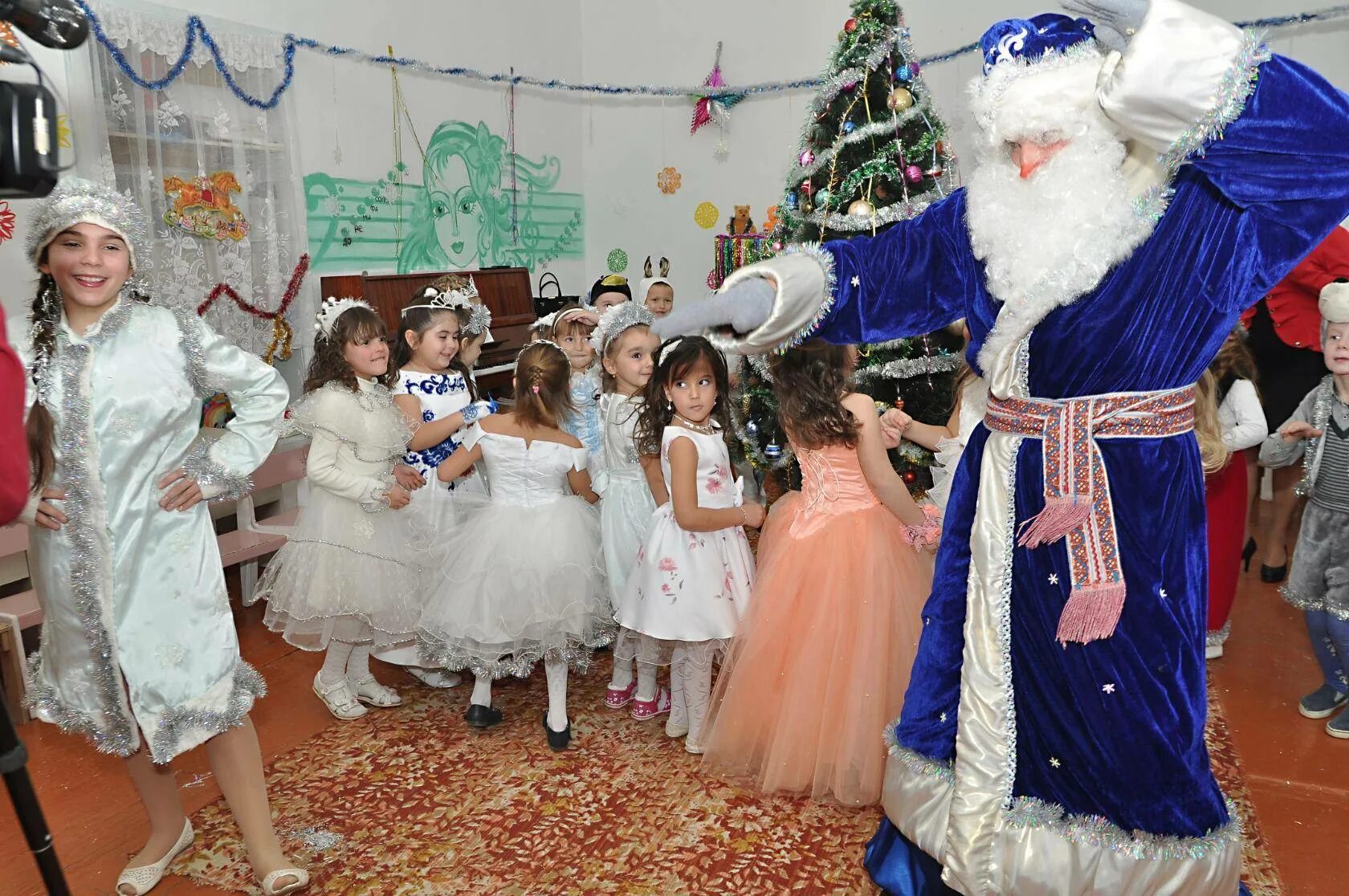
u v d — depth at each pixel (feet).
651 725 9.41
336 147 16.49
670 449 8.24
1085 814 4.93
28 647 10.43
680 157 22.43
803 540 7.92
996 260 4.88
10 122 3.60
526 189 21.56
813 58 20.74
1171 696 4.87
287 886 6.70
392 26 17.51
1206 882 4.84
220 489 6.56
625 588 8.86
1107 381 4.92
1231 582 10.60
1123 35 4.59
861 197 10.68
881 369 10.50
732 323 5.08
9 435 3.90
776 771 7.74
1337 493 8.87
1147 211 4.62
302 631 8.99
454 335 10.76
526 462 8.87
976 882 5.03
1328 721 9.32
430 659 9.18
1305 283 12.34
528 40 21.18
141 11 12.57
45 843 4.03
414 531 9.78
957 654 5.39
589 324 11.59
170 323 6.43
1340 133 4.17
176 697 6.27
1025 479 5.13
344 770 8.56
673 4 21.90
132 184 12.64
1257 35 4.23
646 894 6.77
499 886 6.87
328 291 15.96
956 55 19.01
